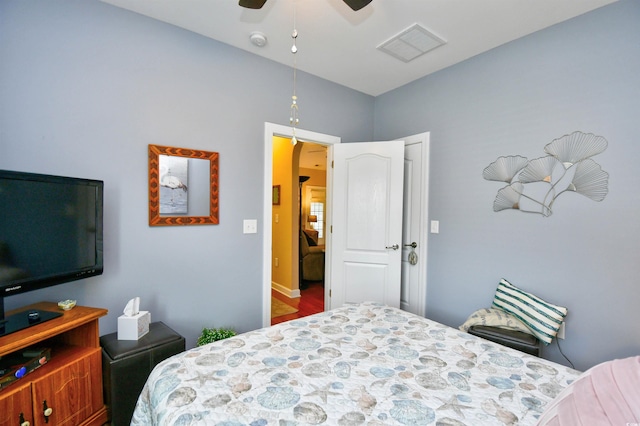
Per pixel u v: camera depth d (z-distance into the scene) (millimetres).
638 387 643
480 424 879
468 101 2531
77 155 1794
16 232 1381
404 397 1005
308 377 1118
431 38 2238
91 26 1826
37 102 1673
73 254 1612
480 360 1271
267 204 2586
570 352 1972
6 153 1603
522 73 2195
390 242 2924
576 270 1942
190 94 2193
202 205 2266
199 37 2223
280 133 2668
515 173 2230
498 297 2234
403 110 3088
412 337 1498
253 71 2488
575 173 1945
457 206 2611
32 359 1369
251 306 2541
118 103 1921
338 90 3062
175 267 2172
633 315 1737
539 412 936
